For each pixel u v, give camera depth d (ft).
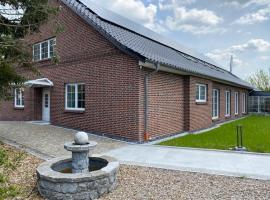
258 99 100.07
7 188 10.73
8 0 29.37
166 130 41.78
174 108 44.16
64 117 47.85
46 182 17.67
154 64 35.65
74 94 46.26
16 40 30.01
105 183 18.07
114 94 38.83
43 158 26.55
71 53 46.24
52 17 38.09
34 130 44.55
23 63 33.42
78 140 19.93
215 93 63.72
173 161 26.22
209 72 57.98
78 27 44.78
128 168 23.68
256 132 47.32
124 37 42.22
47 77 52.06
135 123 36.35
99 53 40.96
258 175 21.65
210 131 48.83
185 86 47.21
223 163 25.52
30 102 57.88
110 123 39.29
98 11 49.42
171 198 17.25
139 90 36.09
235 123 64.39
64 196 17.28
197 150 31.42
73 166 19.86
